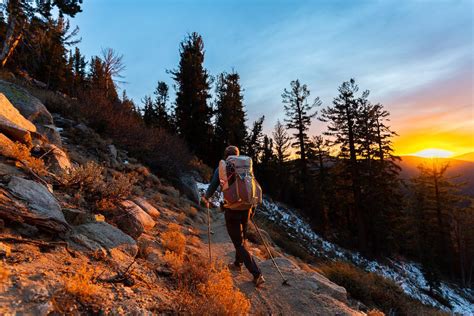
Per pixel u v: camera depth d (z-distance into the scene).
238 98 34.41
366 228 29.83
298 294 4.27
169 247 4.68
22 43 23.69
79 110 12.38
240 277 4.52
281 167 38.62
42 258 2.53
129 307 2.36
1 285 1.91
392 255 33.47
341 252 25.08
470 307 27.98
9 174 3.51
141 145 12.89
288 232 21.38
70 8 23.36
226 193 4.16
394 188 33.88
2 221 2.65
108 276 2.78
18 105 7.67
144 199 8.05
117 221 4.46
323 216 31.75
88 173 4.92
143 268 3.39
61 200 4.17
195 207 11.48
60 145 7.72
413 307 8.80
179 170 13.77
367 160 30.98
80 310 2.08
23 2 21.36
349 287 7.78
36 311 1.84
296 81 37.97
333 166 39.22
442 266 42.09
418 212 44.69
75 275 2.39
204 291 3.20
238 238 4.38
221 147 32.19
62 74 31.44
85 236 3.36
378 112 34.69
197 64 30.09
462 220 45.38
